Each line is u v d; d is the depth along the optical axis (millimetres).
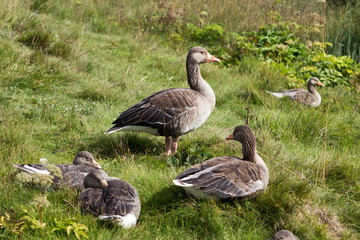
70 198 7938
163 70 18516
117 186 7711
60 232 7016
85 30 22812
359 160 11539
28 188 8297
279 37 21641
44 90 14344
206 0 27438
